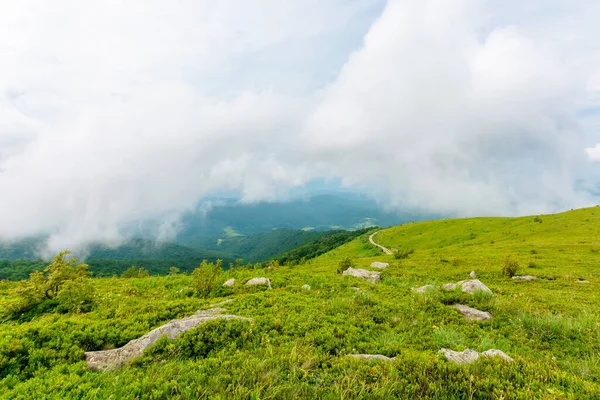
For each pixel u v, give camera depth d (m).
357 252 103.69
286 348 8.00
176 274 26.78
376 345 8.69
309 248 171.62
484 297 14.80
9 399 5.54
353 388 5.81
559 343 9.77
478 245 66.94
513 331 10.85
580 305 14.92
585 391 5.82
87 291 14.38
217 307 12.68
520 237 68.81
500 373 6.47
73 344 8.18
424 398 5.66
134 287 19.75
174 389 5.85
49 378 6.17
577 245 46.84
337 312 12.00
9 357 6.89
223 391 5.63
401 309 12.73
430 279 24.92
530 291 19.92
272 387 5.78
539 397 5.48
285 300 13.59
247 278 20.81
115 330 9.35
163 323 10.56
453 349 8.66
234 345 8.09
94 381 6.21
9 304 13.41
